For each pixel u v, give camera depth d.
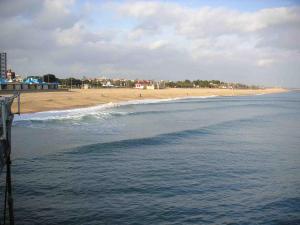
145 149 30.98
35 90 110.56
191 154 29.20
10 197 13.85
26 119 49.50
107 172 23.16
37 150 29.42
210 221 15.76
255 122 55.50
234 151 30.88
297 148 32.75
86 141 34.03
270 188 20.53
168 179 21.80
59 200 17.98
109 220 15.64
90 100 94.56
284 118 62.88
